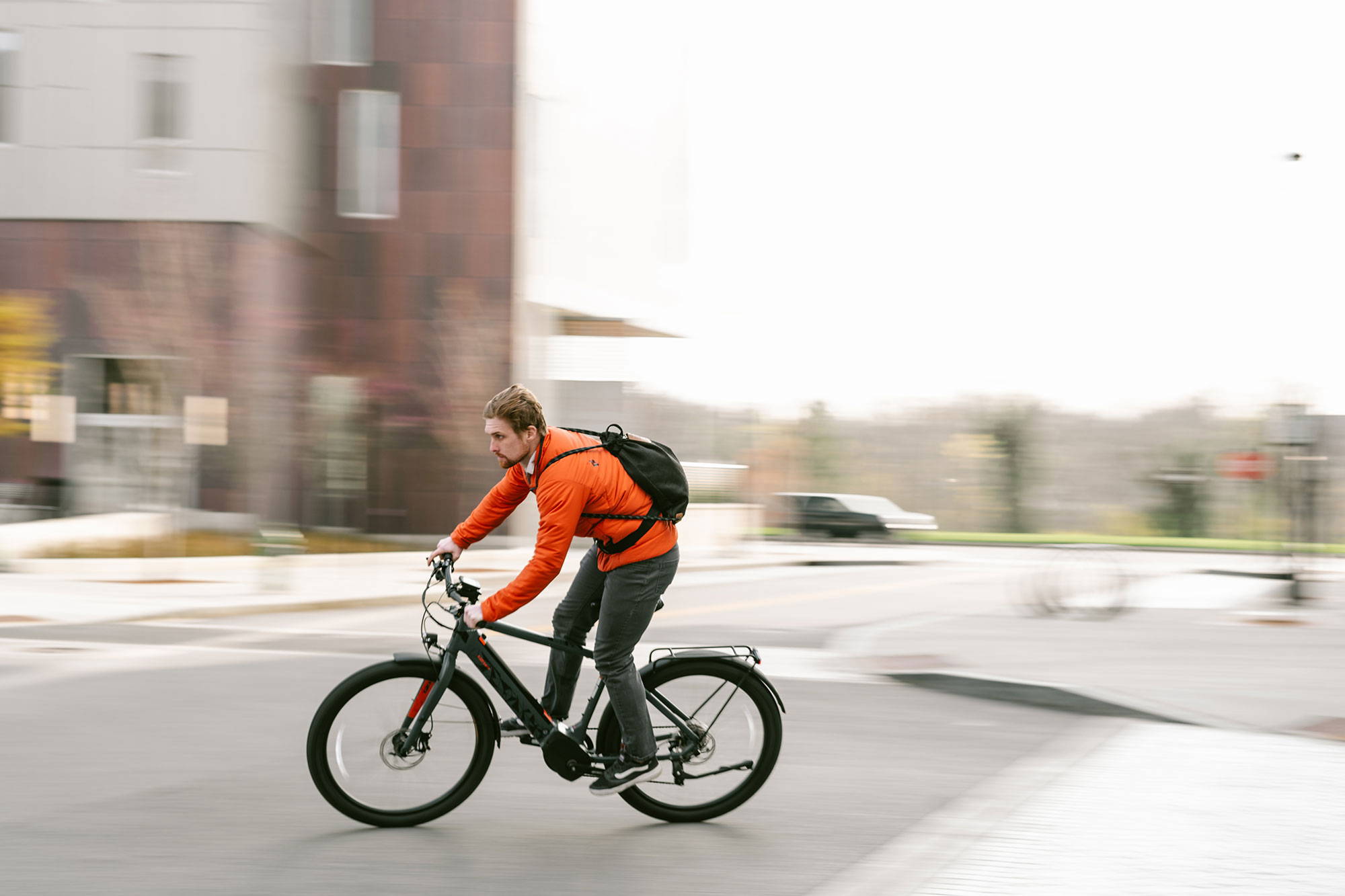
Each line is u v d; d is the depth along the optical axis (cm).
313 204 2703
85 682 824
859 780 578
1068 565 1417
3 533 1841
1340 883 435
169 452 2320
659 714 499
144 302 2320
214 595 1442
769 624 1302
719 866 445
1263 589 1873
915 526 3738
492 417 461
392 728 484
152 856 447
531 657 800
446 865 441
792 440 5191
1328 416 1759
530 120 2767
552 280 2966
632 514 468
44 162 2345
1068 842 478
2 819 494
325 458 2420
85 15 2338
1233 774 591
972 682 833
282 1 2473
